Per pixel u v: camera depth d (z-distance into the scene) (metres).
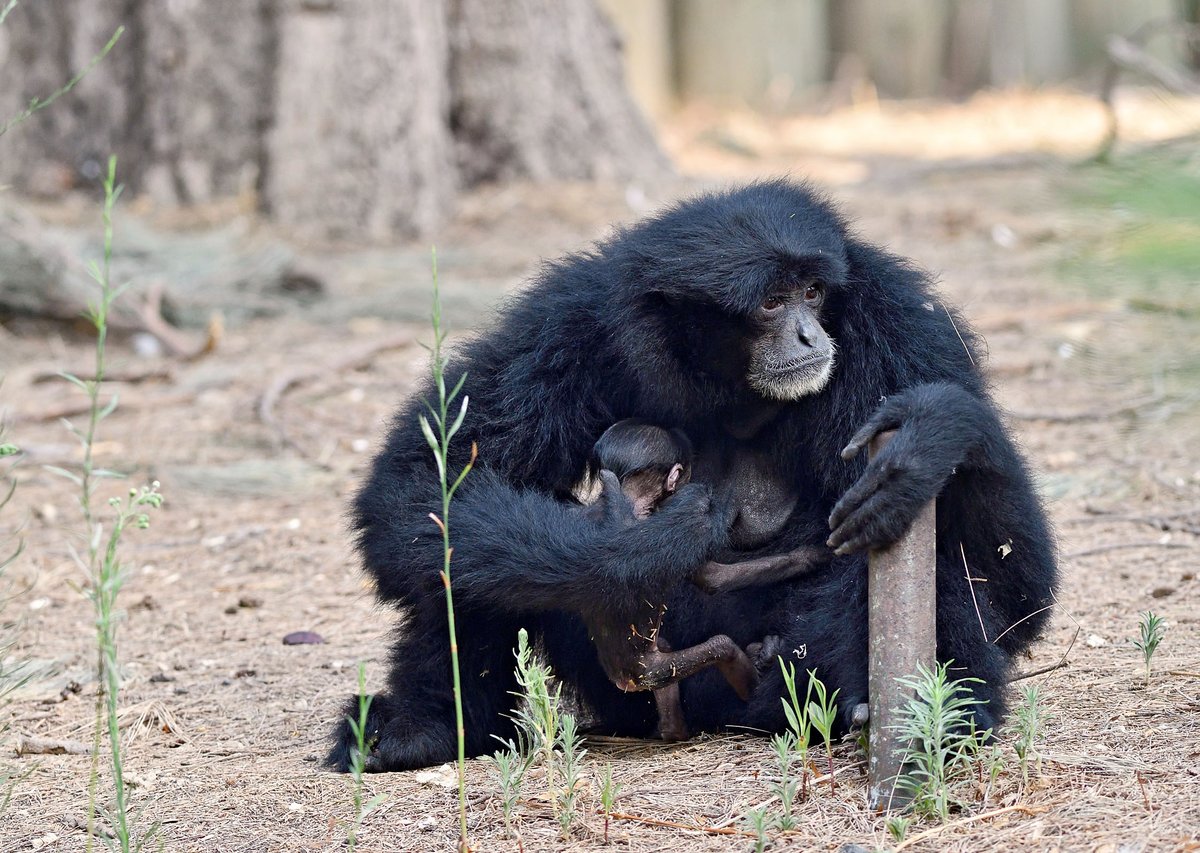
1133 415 19.11
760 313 10.78
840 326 11.04
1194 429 18.48
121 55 33.31
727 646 10.67
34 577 15.92
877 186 37.28
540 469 11.36
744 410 11.34
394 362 24.11
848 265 11.05
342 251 31.11
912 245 30.05
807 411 11.09
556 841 8.80
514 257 29.81
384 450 11.38
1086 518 15.92
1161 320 20.66
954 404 9.18
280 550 16.77
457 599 10.52
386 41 32.47
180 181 32.56
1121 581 13.87
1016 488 9.88
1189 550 14.62
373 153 32.31
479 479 10.83
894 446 8.85
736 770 9.83
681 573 10.06
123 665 13.40
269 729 11.84
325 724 11.89
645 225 11.56
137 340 25.67
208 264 28.11
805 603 10.79
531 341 11.34
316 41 32.06
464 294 26.77
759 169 40.91
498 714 11.12
